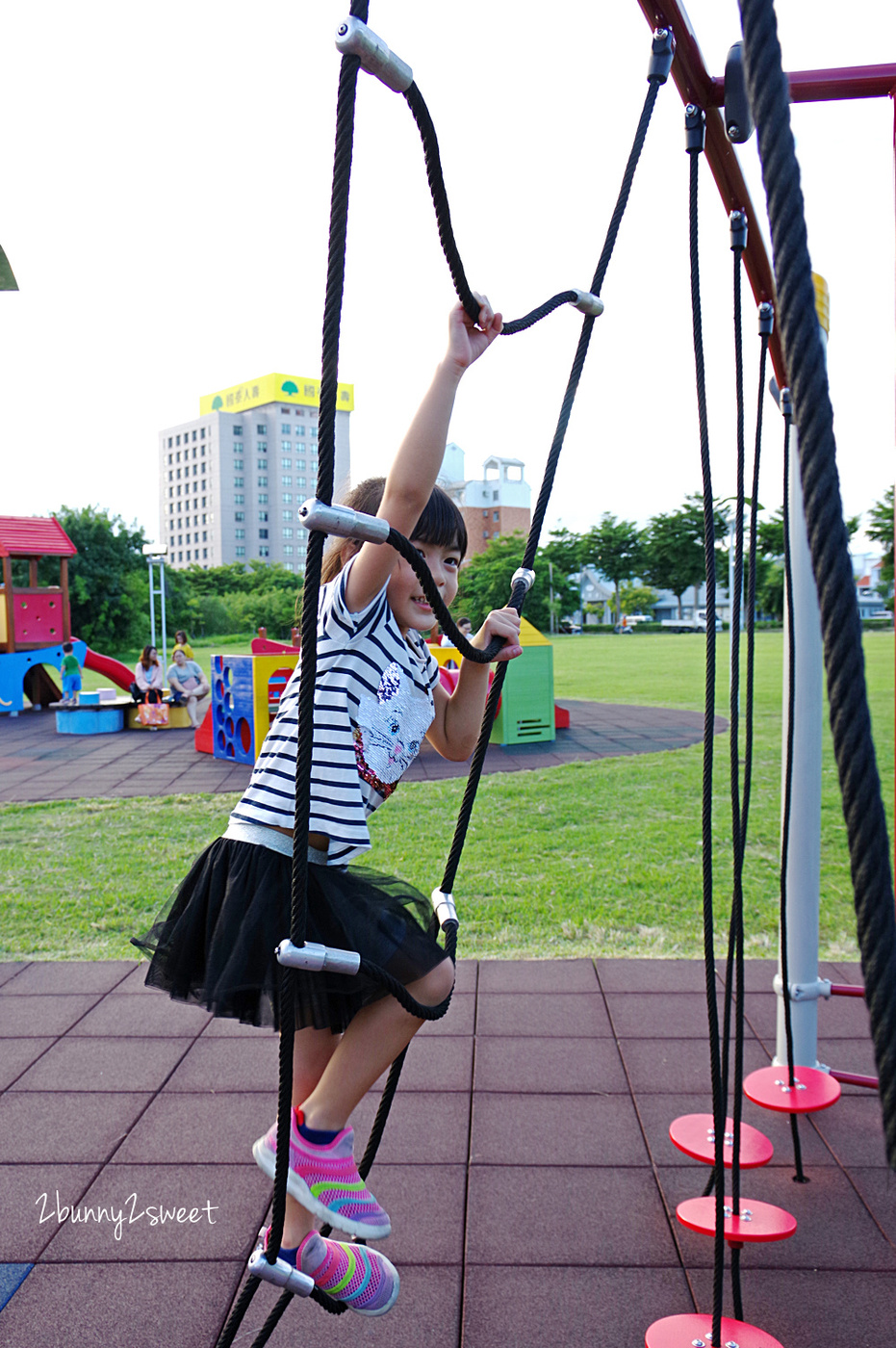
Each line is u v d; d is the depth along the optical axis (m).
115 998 3.63
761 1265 2.15
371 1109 2.80
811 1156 2.60
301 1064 1.71
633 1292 2.06
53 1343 1.91
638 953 4.02
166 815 7.08
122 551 42.53
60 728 12.98
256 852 1.59
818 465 0.57
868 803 0.54
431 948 1.62
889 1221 2.31
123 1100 2.86
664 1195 2.39
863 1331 1.95
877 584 51.28
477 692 1.98
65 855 5.85
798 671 2.74
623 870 5.29
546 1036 3.25
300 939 1.11
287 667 9.64
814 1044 2.78
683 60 1.47
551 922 4.41
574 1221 2.29
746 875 5.21
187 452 122.44
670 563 70.75
